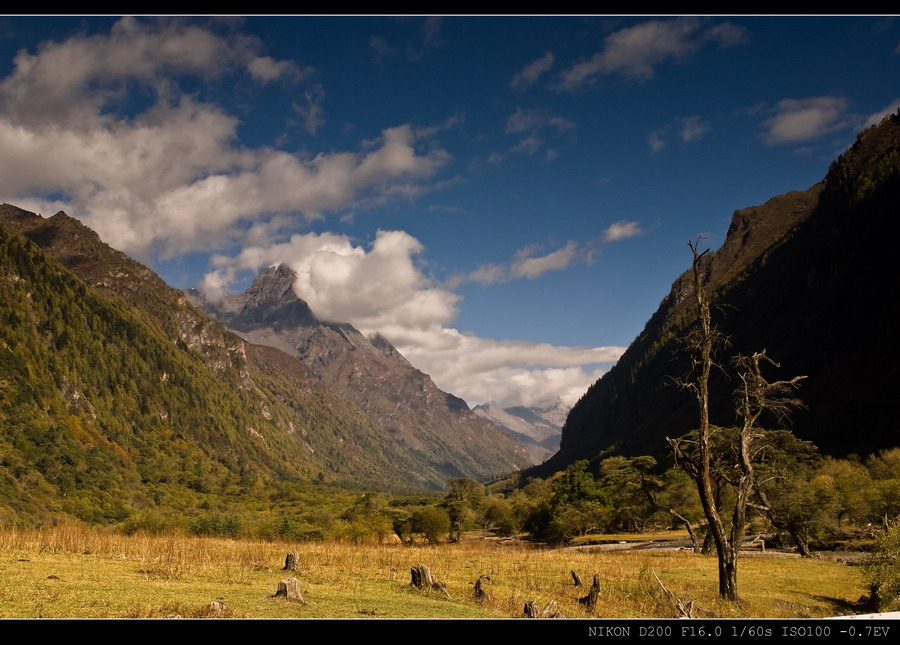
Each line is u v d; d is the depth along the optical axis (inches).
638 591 1163.9
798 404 1417.3
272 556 1328.7
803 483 2615.7
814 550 2613.2
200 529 2770.7
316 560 1331.2
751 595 1347.2
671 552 2455.7
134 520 2792.8
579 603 1012.5
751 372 1416.1
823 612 1221.1
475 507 6082.7
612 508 4050.2
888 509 2896.2
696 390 1379.2
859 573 1724.9
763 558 2206.0
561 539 3806.6
